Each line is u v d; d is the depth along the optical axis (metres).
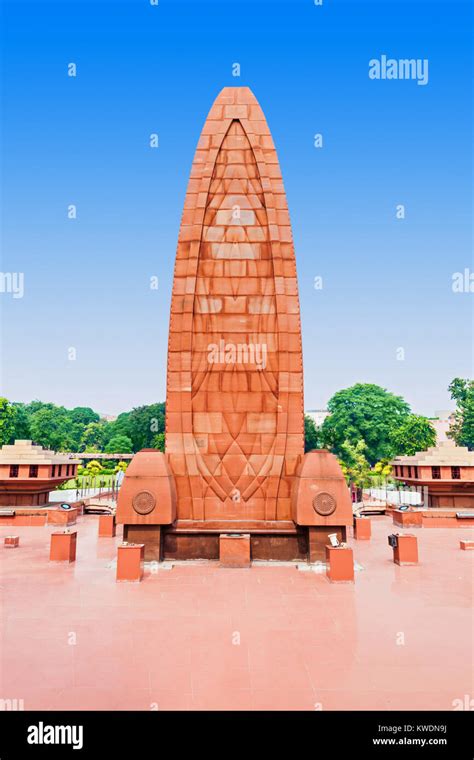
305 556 16.81
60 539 16.67
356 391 80.88
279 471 17.45
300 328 18.28
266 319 18.23
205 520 17.22
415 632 10.42
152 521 16.38
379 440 76.50
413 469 29.05
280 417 17.66
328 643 9.80
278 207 18.73
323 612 11.70
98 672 8.45
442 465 27.48
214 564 16.47
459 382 77.25
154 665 8.73
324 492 16.38
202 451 17.62
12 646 9.55
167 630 10.44
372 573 15.61
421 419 64.50
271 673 8.46
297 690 7.88
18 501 27.00
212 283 18.36
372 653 9.32
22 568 15.92
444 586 14.06
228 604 12.26
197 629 10.51
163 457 17.06
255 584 14.15
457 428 77.38
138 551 14.44
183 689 7.89
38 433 82.88
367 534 22.20
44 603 12.23
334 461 16.80
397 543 16.91
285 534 16.89
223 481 17.48
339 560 14.43
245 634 10.24
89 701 7.53
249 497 17.41
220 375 17.97
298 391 17.84
